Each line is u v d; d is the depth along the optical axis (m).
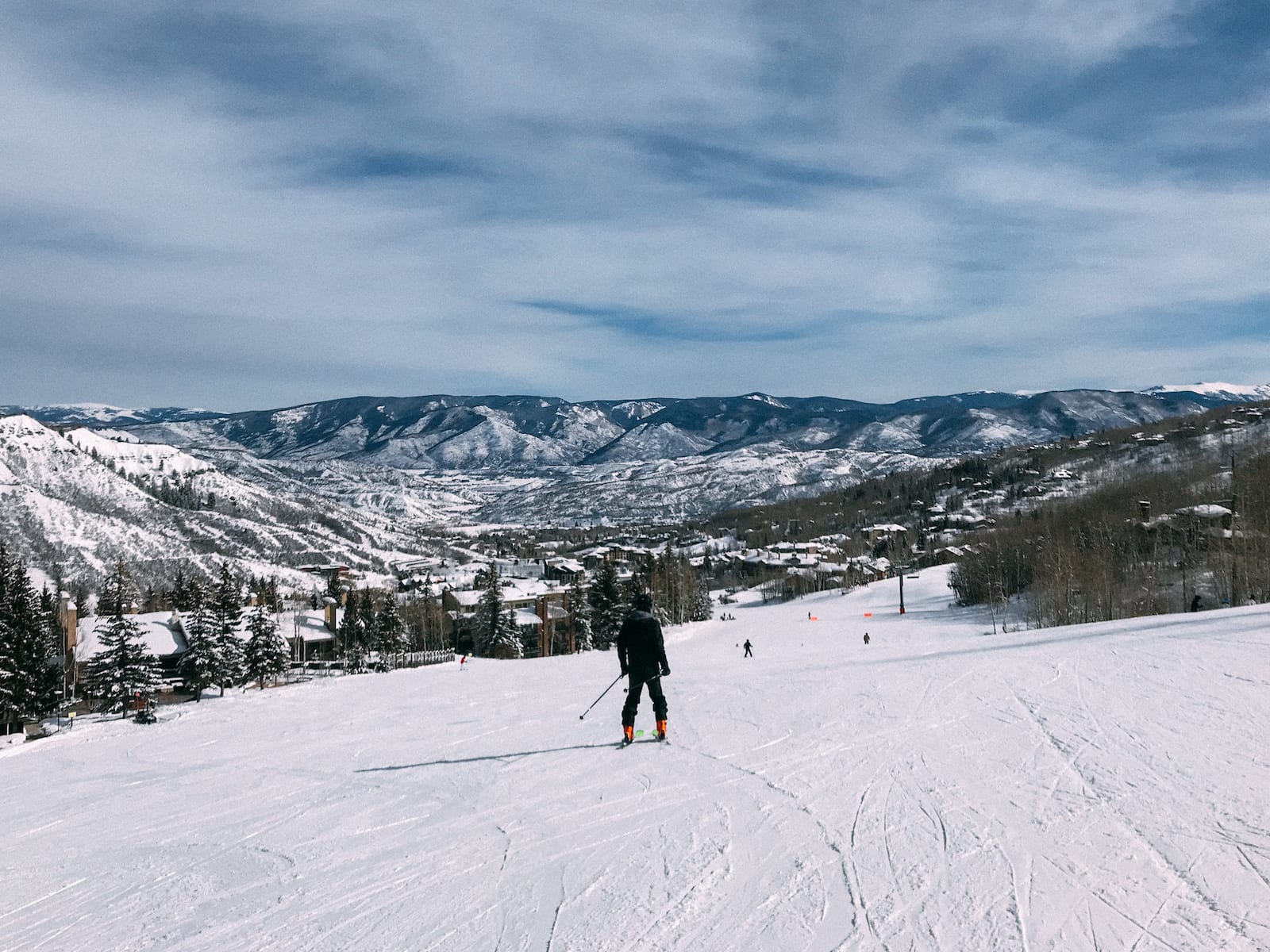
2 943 4.61
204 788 8.47
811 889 4.62
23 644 50.84
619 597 93.31
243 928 4.57
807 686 12.27
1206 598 53.50
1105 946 3.76
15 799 8.94
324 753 10.04
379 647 80.31
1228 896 4.24
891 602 113.94
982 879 4.63
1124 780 6.36
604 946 4.05
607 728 10.08
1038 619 59.25
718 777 7.18
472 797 7.07
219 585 89.88
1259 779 6.16
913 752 7.69
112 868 5.88
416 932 4.36
